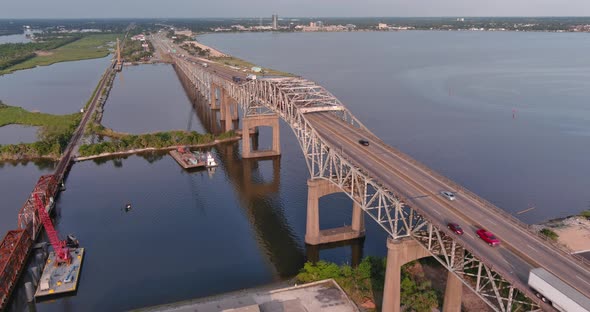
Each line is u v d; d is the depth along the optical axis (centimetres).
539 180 12600
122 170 13988
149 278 8200
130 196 11919
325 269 7969
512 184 12319
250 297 7269
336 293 7375
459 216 6544
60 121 19388
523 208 11025
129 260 8794
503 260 5431
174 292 7788
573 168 13475
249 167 14112
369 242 9388
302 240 9575
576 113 19800
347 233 9412
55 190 11844
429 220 5869
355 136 10112
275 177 13200
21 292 8012
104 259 8825
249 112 14825
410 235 6481
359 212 9331
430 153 14662
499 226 6303
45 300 7631
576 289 4806
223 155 15350
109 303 7512
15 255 8312
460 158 14225
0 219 10662
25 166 14412
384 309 6756
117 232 9938
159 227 10156
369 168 8156
